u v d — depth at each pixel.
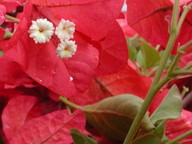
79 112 0.17
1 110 0.20
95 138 0.19
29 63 0.17
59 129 0.17
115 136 0.18
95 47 0.17
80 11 0.17
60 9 0.17
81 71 0.17
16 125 0.18
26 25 0.16
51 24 0.16
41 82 0.17
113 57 0.18
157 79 0.15
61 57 0.16
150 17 0.19
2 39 0.16
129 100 0.17
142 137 0.16
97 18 0.17
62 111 0.18
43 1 0.17
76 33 0.17
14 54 0.16
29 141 0.17
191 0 0.18
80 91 0.17
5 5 0.16
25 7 0.15
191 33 0.19
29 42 0.17
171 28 0.15
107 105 0.18
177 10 0.16
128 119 0.17
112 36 0.18
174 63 0.15
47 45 0.17
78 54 0.17
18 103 0.19
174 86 0.17
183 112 0.20
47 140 0.17
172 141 0.16
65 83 0.17
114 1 0.16
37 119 0.17
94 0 0.16
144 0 0.18
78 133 0.15
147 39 0.19
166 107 0.16
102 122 0.18
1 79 0.18
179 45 0.19
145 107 0.15
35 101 0.19
